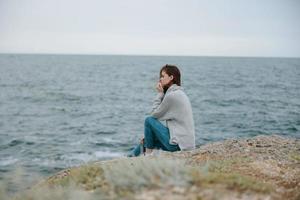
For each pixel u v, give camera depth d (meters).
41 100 60.41
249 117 43.31
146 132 7.62
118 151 25.98
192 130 7.54
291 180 5.48
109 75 130.62
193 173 4.86
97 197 4.46
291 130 36.28
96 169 5.88
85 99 62.12
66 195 4.64
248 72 160.25
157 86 7.77
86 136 31.42
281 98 67.12
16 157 23.53
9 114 45.31
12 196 4.86
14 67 185.50
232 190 4.54
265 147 7.80
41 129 35.00
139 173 4.94
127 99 62.44
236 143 8.15
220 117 42.91
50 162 22.31
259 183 4.88
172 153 7.23
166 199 4.23
